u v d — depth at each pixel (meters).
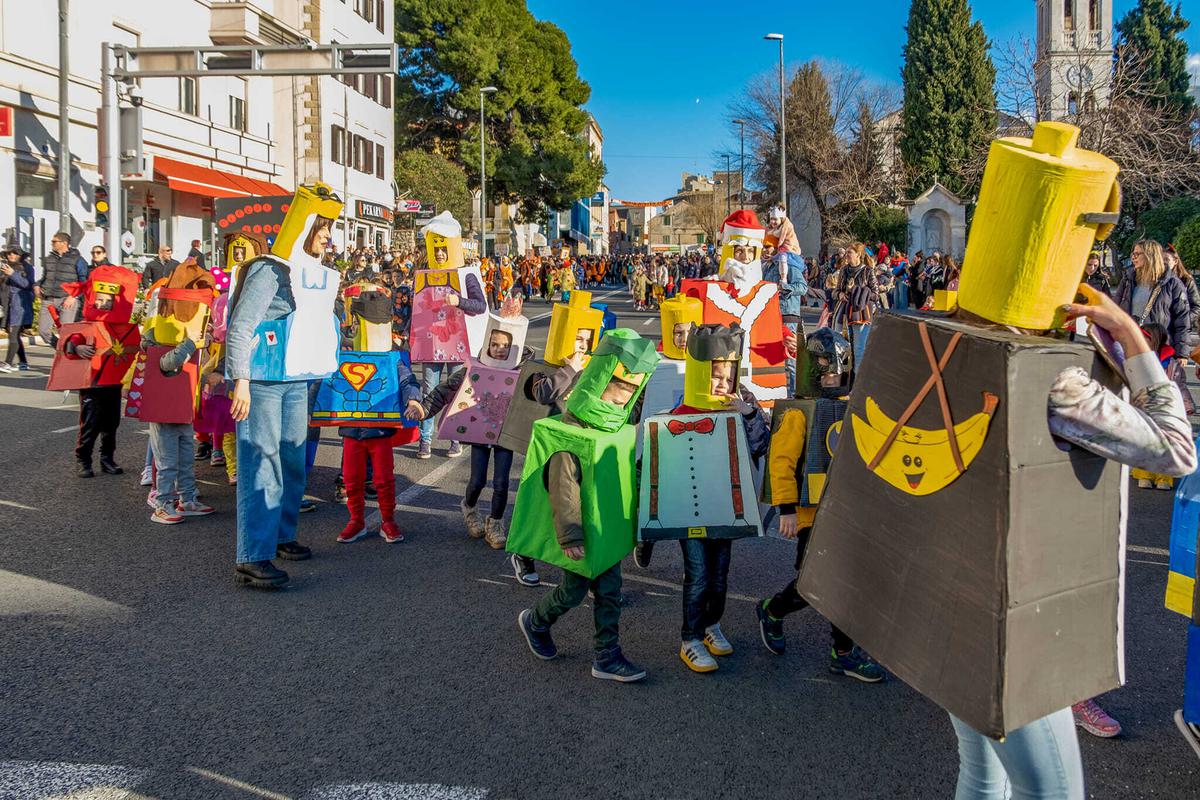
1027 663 2.18
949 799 3.29
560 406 5.48
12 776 3.33
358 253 25.20
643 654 4.59
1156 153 23.59
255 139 30.19
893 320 2.49
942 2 47.84
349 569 5.79
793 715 3.93
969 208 39.84
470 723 3.82
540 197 53.81
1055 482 2.21
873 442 2.51
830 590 2.62
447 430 6.24
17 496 7.35
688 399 4.58
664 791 3.33
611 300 41.31
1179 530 3.36
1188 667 3.17
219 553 6.04
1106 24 38.47
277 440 5.43
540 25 55.12
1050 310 2.30
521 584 5.55
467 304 9.05
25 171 20.66
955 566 2.26
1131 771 3.49
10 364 15.22
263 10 28.36
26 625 4.77
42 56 21.03
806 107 51.75
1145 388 2.24
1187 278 8.89
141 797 3.22
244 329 5.22
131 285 8.04
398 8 49.31
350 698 4.03
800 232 58.41
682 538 4.37
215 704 3.94
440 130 52.66
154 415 6.55
